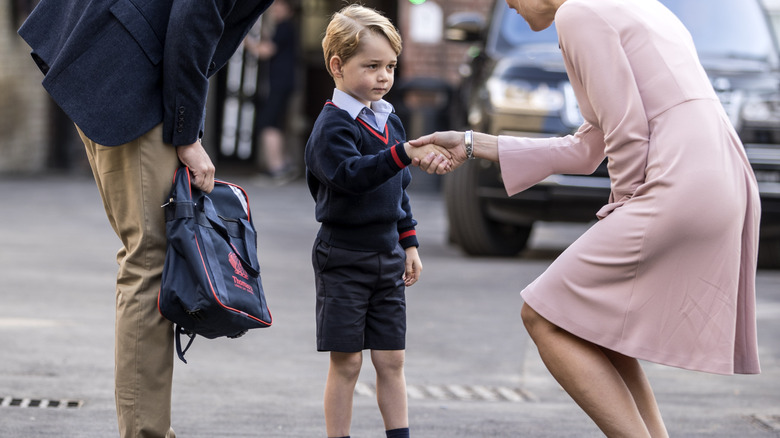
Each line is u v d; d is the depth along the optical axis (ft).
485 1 100.73
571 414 29.40
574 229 80.94
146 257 21.89
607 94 20.85
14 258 53.01
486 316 42.86
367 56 23.17
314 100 116.37
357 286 23.61
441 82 95.45
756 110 52.70
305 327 39.91
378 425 27.71
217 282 21.26
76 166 107.76
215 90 116.47
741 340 21.43
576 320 21.11
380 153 22.44
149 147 21.71
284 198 89.81
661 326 20.71
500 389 32.09
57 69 21.22
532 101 53.16
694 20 57.72
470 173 56.34
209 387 31.04
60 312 40.40
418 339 38.55
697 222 20.36
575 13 21.16
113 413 27.73
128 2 21.43
